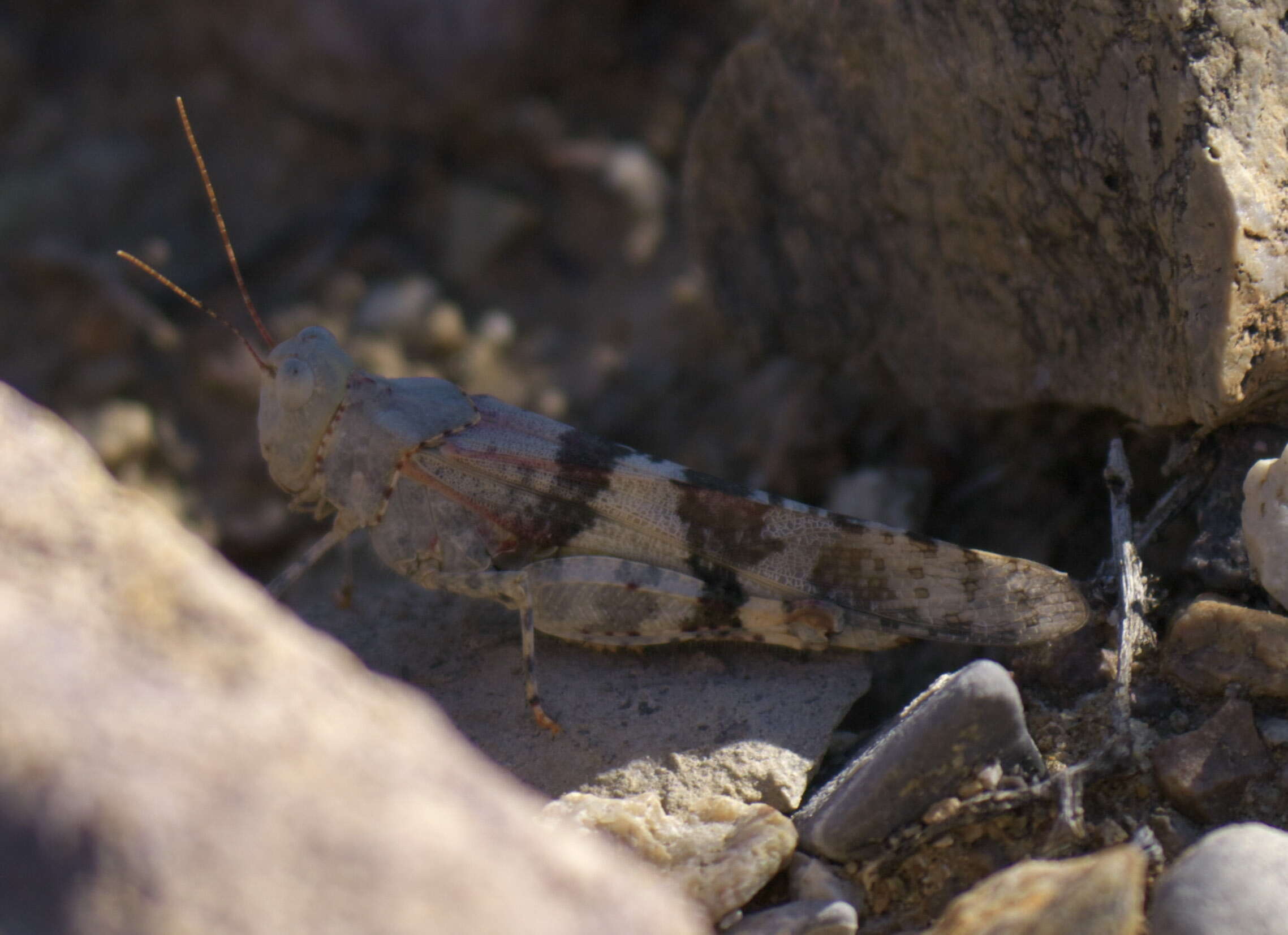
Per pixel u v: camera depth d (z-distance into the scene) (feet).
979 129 0.44
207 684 0.35
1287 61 0.42
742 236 0.50
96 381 0.56
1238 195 0.41
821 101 0.47
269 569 0.53
